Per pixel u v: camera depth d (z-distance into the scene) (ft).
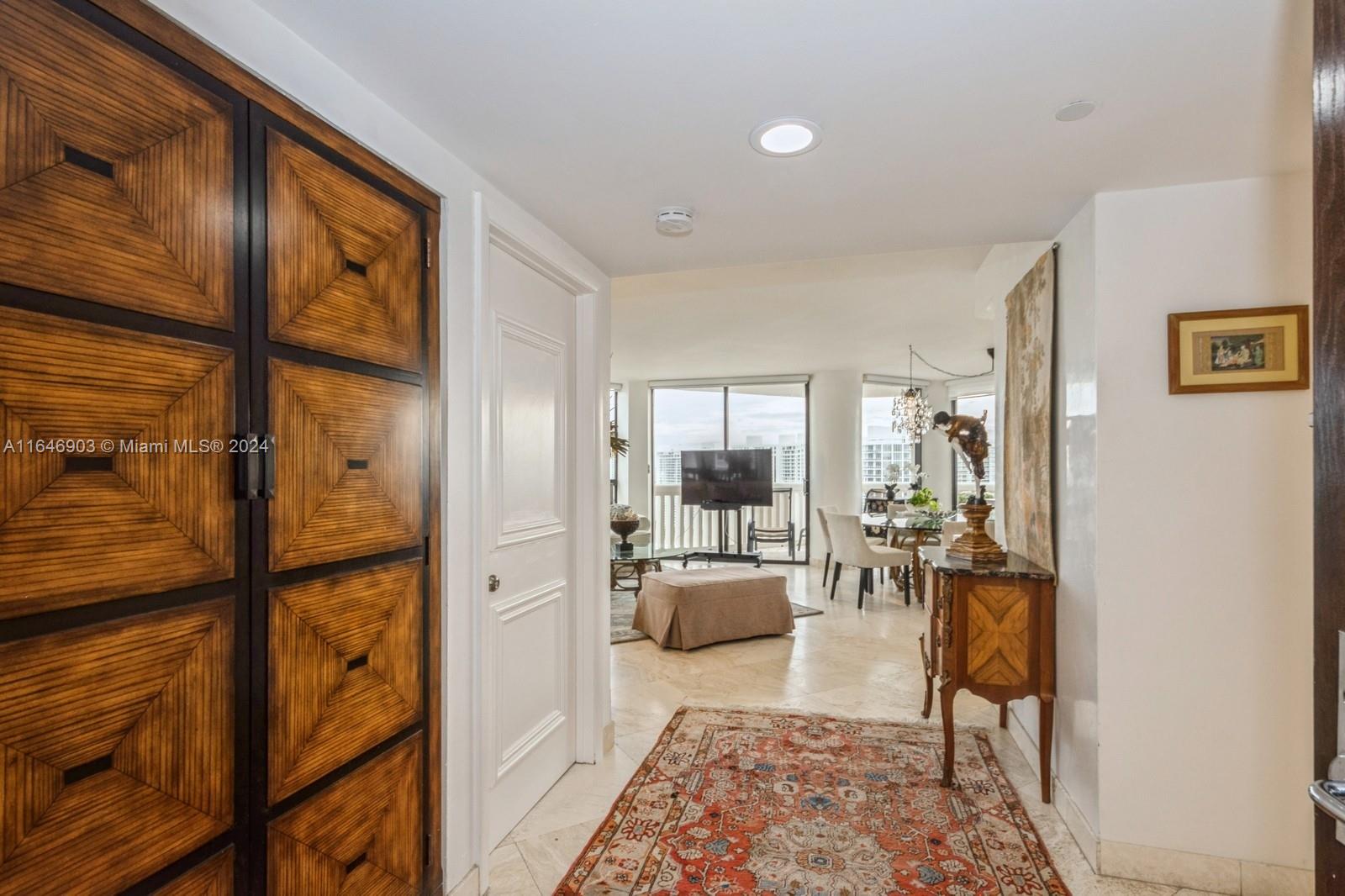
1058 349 8.04
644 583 16.34
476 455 6.30
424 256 5.65
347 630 4.76
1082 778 7.25
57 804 3.03
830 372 27.27
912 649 15.07
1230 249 6.53
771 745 9.72
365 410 4.94
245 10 3.92
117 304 3.27
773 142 5.70
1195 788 6.58
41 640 2.98
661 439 30.42
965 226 7.80
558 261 8.09
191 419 3.65
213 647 3.77
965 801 8.05
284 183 4.24
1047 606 8.07
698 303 16.25
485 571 6.45
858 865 6.77
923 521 19.97
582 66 4.59
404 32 4.23
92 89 3.16
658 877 6.59
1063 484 7.87
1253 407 6.46
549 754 8.38
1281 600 6.40
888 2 3.90
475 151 5.91
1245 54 4.43
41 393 2.97
